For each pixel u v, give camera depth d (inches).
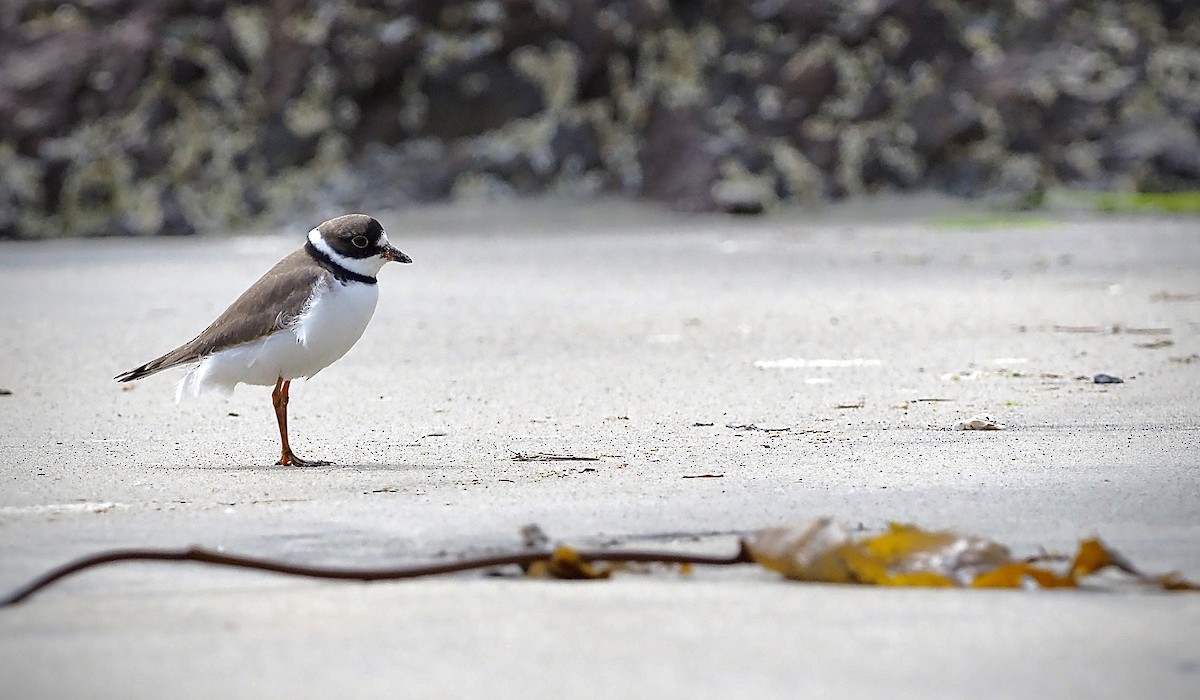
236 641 189.2
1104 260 863.7
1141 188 1337.4
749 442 369.7
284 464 351.3
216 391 363.9
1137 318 617.3
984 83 1373.0
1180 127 1370.6
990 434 373.4
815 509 279.0
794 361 520.1
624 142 1360.7
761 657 180.5
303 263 365.4
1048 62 1389.0
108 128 1344.7
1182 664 177.3
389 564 236.8
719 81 1373.0
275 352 357.1
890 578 217.9
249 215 1321.4
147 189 1323.8
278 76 1358.3
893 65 1381.6
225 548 250.2
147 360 554.6
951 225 1149.7
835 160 1341.0
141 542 255.4
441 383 482.3
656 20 1385.3
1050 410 411.2
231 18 1381.6
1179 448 346.9
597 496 296.7
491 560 224.5
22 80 1348.4
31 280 881.5
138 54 1353.3
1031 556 236.8
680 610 202.4
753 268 859.4
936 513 274.7
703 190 1315.2
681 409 427.2
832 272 828.6
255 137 1348.4
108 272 931.3
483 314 668.1
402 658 181.3
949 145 1355.8
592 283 796.0
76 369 532.1
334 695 168.1
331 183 1331.2
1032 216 1214.9
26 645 187.9
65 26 1380.4
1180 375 471.5
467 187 1331.2
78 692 169.6
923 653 181.9
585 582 221.6
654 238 1098.7
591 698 166.4
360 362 530.6
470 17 1380.4
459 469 338.3
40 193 1318.9
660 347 560.4
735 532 259.4
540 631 192.5
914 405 425.7
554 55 1374.3
